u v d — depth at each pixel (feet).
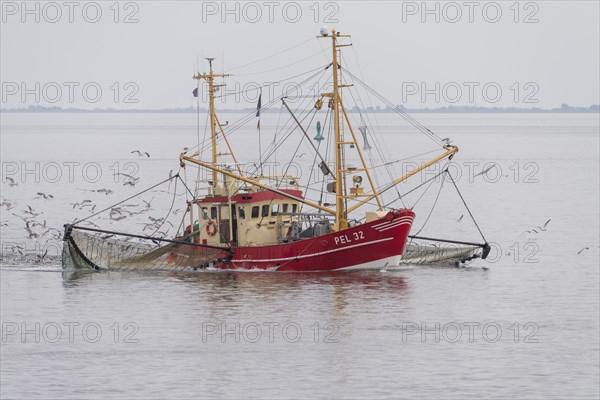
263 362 520.42
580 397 471.62
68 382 490.90
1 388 483.51
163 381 492.13
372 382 490.49
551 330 578.25
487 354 531.91
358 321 594.65
